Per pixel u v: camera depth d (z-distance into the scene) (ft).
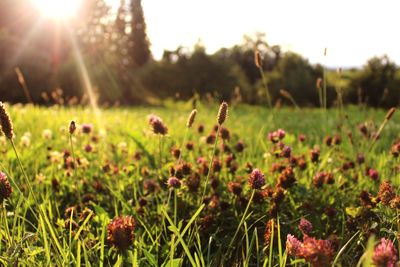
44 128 22.52
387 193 7.93
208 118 31.60
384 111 46.39
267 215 9.08
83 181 11.97
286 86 93.45
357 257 7.74
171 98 111.86
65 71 110.63
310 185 11.39
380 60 84.07
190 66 119.96
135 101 108.99
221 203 9.72
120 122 27.50
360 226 8.35
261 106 60.54
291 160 11.72
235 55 145.28
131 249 7.74
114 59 120.47
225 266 8.05
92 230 8.84
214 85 114.83
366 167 12.77
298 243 6.04
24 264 7.05
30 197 10.38
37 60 114.01
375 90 81.25
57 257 6.82
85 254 6.80
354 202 10.48
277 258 7.54
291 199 9.95
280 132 13.24
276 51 110.11
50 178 12.24
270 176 11.77
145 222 9.26
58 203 10.96
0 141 15.62
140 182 12.14
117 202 10.61
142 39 192.24
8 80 110.42
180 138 19.98
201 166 12.16
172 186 8.80
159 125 10.80
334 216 9.50
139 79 115.85
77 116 30.63
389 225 8.26
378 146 19.03
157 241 8.18
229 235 8.94
